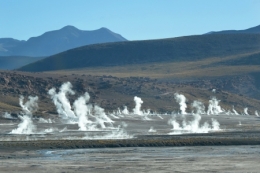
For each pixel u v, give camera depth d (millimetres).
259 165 65812
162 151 80500
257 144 93000
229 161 69375
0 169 60438
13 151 77062
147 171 60219
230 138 94938
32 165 63844
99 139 90750
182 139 92000
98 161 68062
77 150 80562
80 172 58969
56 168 61656
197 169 62156
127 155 74875
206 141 91375
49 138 93625
